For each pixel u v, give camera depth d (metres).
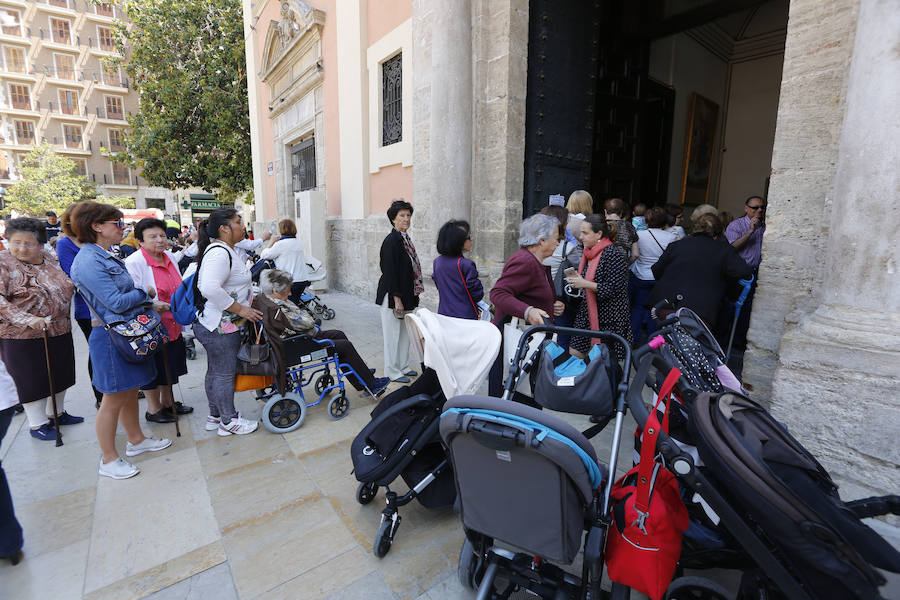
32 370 3.30
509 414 1.46
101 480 2.87
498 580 2.03
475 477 1.59
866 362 2.09
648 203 9.13
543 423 1.42
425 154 5.94
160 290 3.62
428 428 2.19
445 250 3.51
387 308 4.30
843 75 2.45
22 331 3.23
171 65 16.77
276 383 3.48
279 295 3.51
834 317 2.25
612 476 1.64
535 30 5.25
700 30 9.27
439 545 2.31
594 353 1.96
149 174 17.47
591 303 3.17
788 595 1.34
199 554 2.23
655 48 8.41
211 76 16.30
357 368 3.79
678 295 3.12
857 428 2.13
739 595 1.64
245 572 2.12
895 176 2.01
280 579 2.07
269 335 3.34
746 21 9.97
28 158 37.38
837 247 2.25
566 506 1.47
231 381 3.38
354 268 8.77
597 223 3.12
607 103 6.80
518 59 5.09
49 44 42.66
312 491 2.76
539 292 2.74
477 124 5.32
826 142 2.55
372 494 2.62
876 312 2.12
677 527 1.57
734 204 10.64
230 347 3.33
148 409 3.92
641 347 1.93
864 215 2.11
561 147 5.70
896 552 1.30
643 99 7.31
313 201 9.49
